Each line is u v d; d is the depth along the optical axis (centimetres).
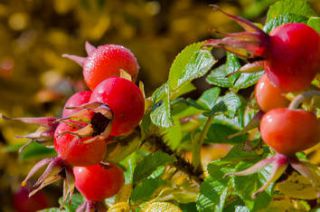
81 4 91
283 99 35
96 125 37
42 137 39
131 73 40
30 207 71
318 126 34
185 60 40
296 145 34
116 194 42
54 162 38
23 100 86
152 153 42
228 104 40
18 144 56
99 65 40
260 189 34
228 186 37
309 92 34
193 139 45
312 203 40
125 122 37
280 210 39
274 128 34
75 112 36
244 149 39
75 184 40
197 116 47
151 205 39
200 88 81
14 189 77
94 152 37
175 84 40
